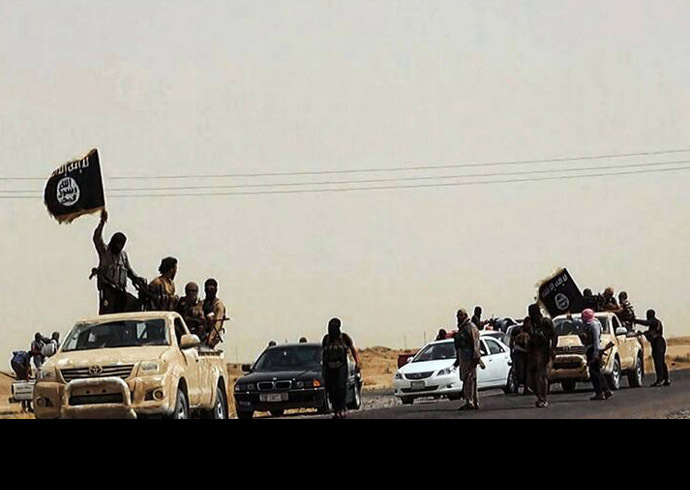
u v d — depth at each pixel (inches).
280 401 4466.0
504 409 4114.2
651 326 5551.2
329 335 3828.7
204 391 3309.5
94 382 2925.7
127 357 2979.8
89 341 3159.5
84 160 3585.1
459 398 5142.7
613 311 5812.0
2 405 6496.1
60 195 3580.2
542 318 4148.6
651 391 5088.6
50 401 2940.5
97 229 3535.9
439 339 5733.3
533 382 4163.4
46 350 3137.3
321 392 4466.0
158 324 3184.1
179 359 3085.6
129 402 2915.8
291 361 4712.1
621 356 5364.2
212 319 3649.1
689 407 3939.5
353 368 4849.9
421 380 4928.6
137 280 3516.2
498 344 5339.6
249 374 4611.2
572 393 5211.6
